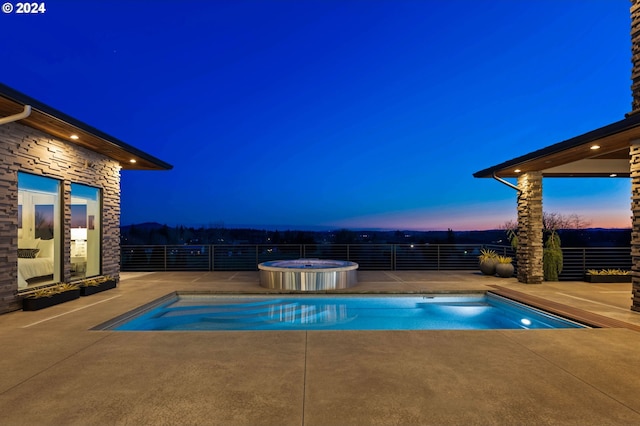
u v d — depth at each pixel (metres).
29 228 5.77
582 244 12.51
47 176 5.71
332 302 6.71
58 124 5.14
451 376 2.76
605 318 4.62
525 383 2.63
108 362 3.04
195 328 5.11
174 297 6.68
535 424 2.08
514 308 6.00
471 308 6.32
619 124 4.55
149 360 3.09
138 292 6.60
